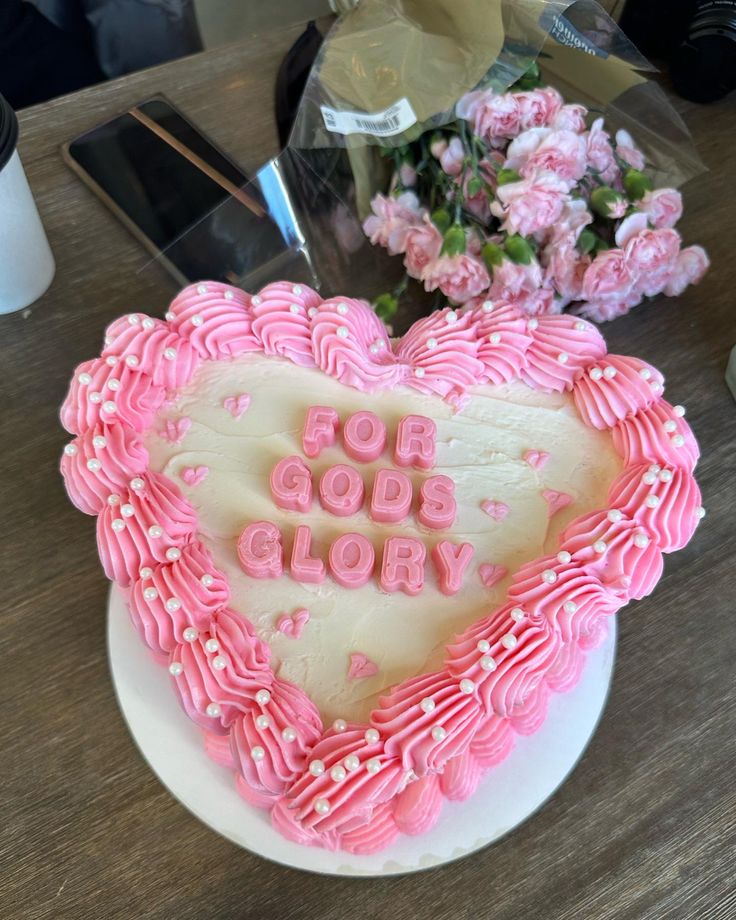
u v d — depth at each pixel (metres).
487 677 0.75
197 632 0.77
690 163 1.13
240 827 0.79
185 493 0.86
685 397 1.08
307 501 0.84
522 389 0.92
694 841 0.82
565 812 0.83
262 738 0.73
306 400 0.91
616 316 1.10
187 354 0.92
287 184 1.11
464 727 0.74
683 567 0.97
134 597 0.79
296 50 1.26
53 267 1.14
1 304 1.10
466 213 1.05
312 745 0.74
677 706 0.89
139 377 0.89
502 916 0.78
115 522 0.80
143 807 0.82
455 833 0.79
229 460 0.88
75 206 1.19
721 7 1.17
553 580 0.78
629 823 0.82
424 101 0.96
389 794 0.72
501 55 0.98
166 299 1.13
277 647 0.79
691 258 1.06
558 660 0.84
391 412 0.91
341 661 0.79
